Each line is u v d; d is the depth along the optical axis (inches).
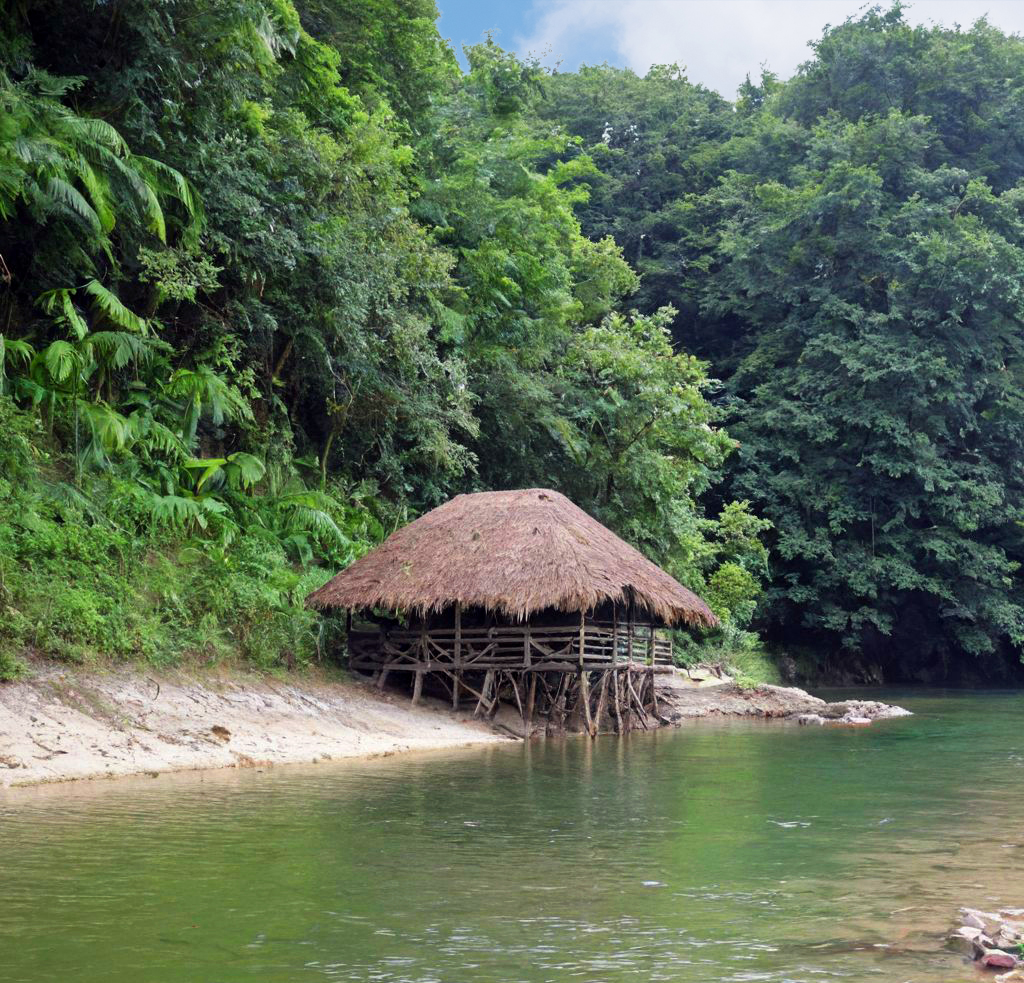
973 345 1610.5
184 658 631.8
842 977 218.7
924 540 1588.3
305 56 884.6
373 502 955.3
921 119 1740.9
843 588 1612.9
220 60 712.4
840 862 333.4
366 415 936.9
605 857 337.4
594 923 259.6
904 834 384.5
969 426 1612.9
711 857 339.9
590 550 742.5
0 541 561.3
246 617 692.7
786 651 1652.3
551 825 393.4
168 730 538.3
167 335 800.9
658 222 1937.7
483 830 381.4
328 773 518.6
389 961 227.8
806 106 1989.4
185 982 212.5
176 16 676.7
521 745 688.4
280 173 797.2
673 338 1924.2
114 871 304.2
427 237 964.0
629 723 820.0
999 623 1609.3
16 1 631.8
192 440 757.9
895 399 1585.9
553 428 1110.4
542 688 794.8
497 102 1333.7
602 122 2057.1
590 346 1197.7
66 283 710.5
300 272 804.6
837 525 1568.7
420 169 1095.6
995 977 218.5
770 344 1742.1
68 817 377.7
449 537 768.3
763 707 1042.1
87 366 669.3
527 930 253.0
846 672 1704.0
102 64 679.7
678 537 1238.9
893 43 1924.2
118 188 654.5
